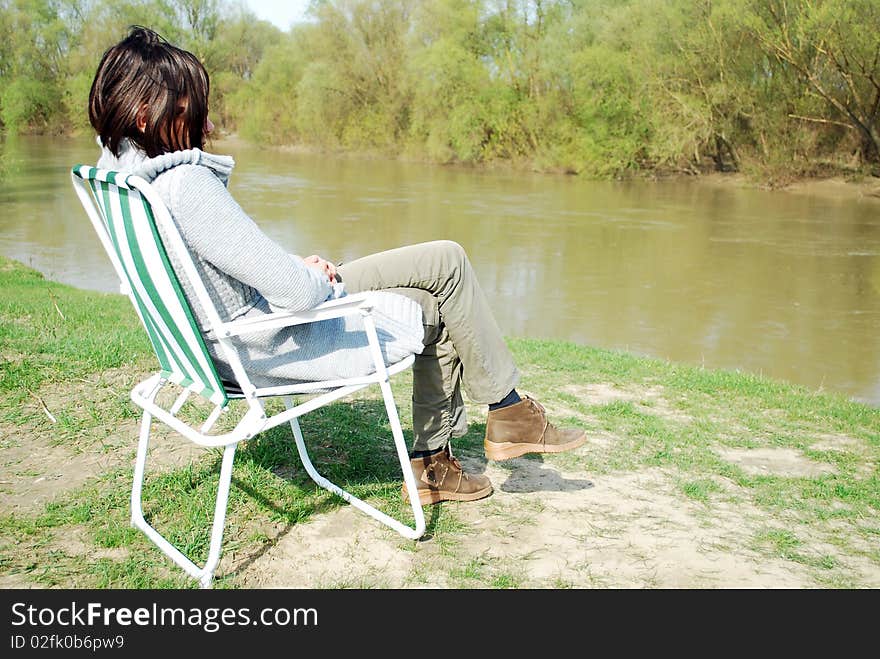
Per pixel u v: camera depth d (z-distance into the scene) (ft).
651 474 10.50
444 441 8.55
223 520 6.93
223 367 6.75
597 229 61.36
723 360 30.89
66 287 30.27
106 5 166.50
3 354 13.33
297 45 155.02
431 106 121.60
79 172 6.43
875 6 76.13
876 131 83.76
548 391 14.73
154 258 6.11
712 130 91.15
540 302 39.96
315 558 7.65
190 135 6.55
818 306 39.45
